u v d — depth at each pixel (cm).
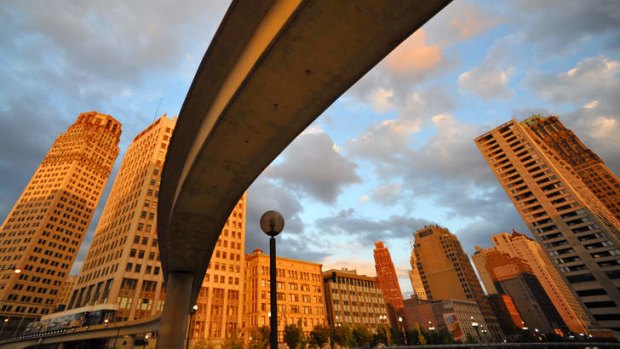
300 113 1214
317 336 7581
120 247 7456
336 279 10600
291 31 907
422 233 18575
